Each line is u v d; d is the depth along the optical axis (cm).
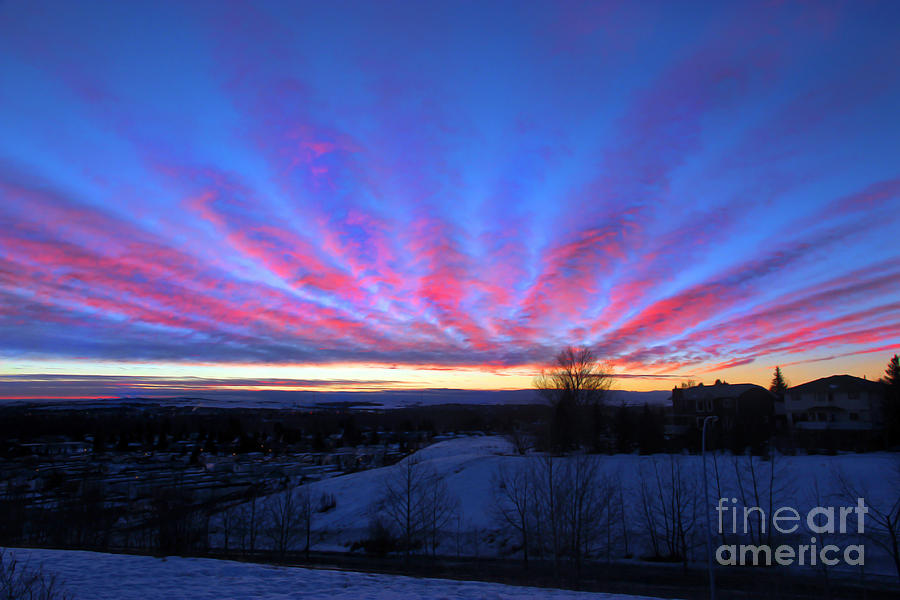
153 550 3394
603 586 3250
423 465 6694
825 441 6112
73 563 1809
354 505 5712
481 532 4709
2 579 1409
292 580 1736
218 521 5669
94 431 17988
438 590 1711
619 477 5166
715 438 6091
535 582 3338
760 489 4462
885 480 4197
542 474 4997
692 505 4397
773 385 12681
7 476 8350
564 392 7412
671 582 3409
